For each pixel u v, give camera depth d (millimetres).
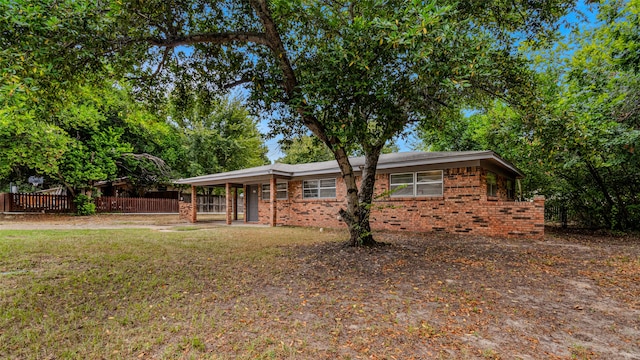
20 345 2949
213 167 28047
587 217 13750
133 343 2980
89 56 5125
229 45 7320
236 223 16906
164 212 25516
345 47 5086
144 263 6066
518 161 13812
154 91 7863
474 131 15406
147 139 24547
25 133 14664
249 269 5688
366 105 5656
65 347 2918
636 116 9359
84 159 19250
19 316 3561
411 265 5898
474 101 9258
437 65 4723
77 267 5664
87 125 18625
